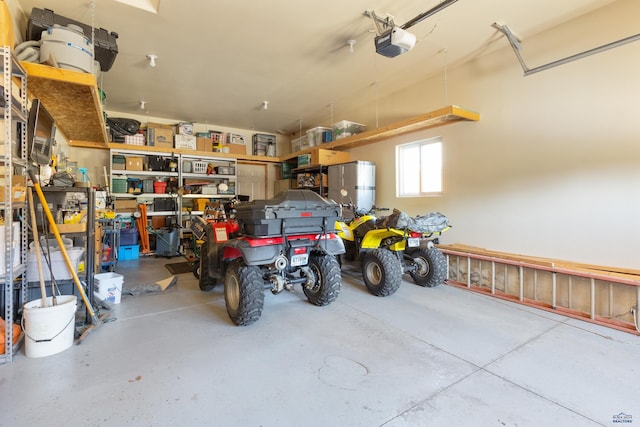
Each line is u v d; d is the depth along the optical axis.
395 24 3.23
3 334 2.02
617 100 2.84
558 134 3.23
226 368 1.95
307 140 6.72
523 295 3.33
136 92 5.33
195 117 6.91
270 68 4.36
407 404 1.61
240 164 8.16
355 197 5.22
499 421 1.49
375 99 5.61
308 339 2.37
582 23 3.05
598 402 1.64
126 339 2.35
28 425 1.42
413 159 4.96
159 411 1.53
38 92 2.78
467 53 3.86
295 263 2.80
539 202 3.40
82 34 2.67
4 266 2.00
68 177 2.96
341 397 1.67
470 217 4.07
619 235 2.85
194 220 4.23
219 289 3.74
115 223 5.12
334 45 3.73
